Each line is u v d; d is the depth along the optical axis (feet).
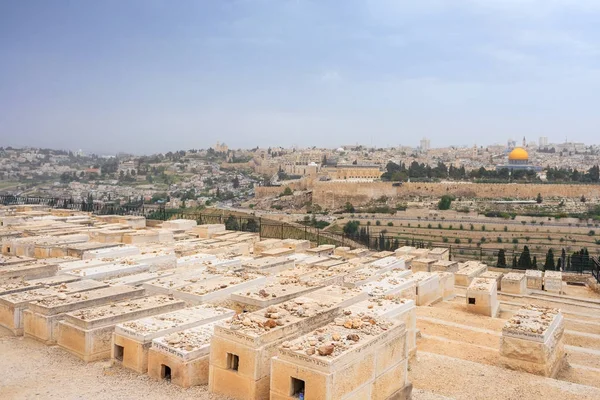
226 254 89.35
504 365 49.47
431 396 40.86
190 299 53.67
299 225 260.21
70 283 57.72
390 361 37.60
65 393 37.63
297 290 55.52
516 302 86.22
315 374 31.78
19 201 198.59
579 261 131.13
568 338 66.18
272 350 36.81
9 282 58.65
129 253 79.56
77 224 112.16
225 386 37.09
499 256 144.46
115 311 47.32
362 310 46.32
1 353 45.37
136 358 41.34
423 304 76.33
